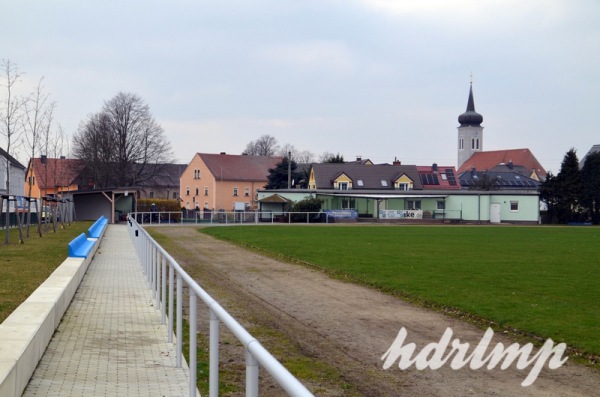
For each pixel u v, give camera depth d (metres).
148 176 97.62
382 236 45.66
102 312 13.02
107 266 21.81
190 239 42.03
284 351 10.69
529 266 25.19
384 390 8.62
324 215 74.25
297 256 28.86
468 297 16.73
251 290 18.22
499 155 156.00
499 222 80.00
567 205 80.62
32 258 22.16
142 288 16.53
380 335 12.12
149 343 10.40
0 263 20.22
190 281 7.40
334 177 96.75
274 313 14.42
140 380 8.29
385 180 98.38
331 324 13.18
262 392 7.04
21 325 8.91
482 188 104.12
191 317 7.15
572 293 17.69
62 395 7.53
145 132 90.12
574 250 33.88
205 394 7.69
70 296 13.85
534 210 80.00
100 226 36.59
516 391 8.70
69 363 9.01
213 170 110.94
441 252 31.67
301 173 105.75
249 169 114.56
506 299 16.48
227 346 10.51
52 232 41.03
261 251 32.22
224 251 32.31
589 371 9.77
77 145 91.81
